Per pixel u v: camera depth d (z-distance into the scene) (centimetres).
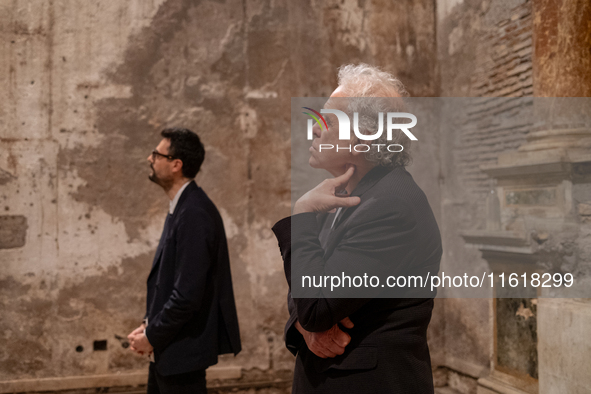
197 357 184
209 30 325
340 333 99
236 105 327
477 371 317
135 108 314
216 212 203
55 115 305
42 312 298
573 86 233
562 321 204
